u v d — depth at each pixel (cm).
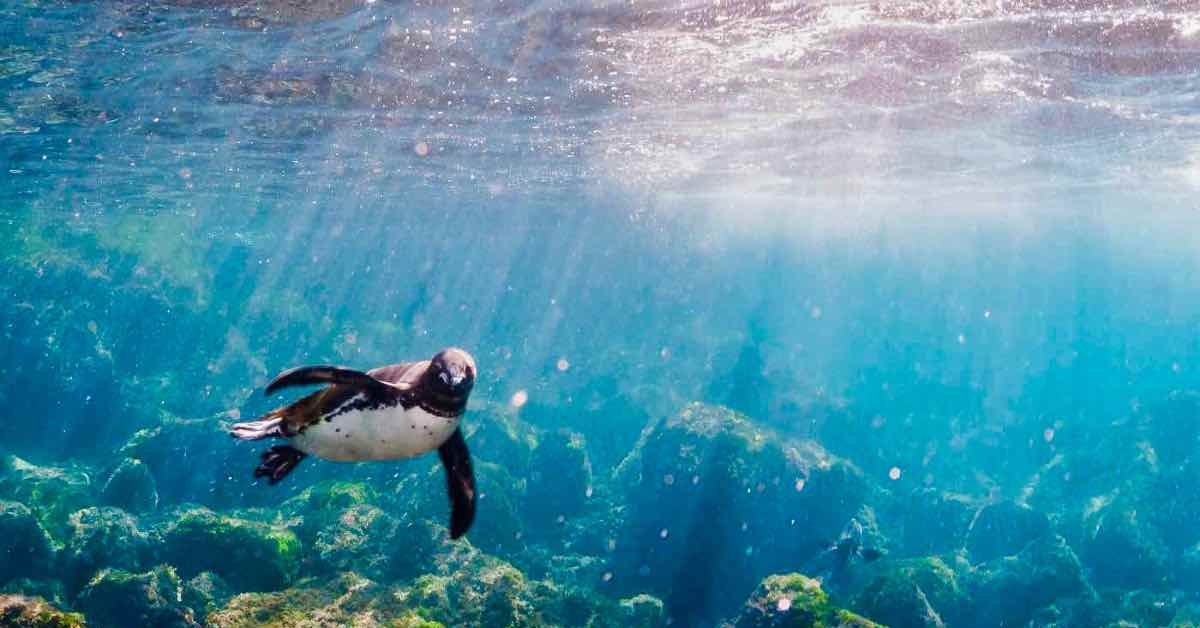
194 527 1525
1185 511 2311
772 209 4916
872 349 5494
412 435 294
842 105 1875
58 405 2692
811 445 2164
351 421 300
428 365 302
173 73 1608
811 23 1256
